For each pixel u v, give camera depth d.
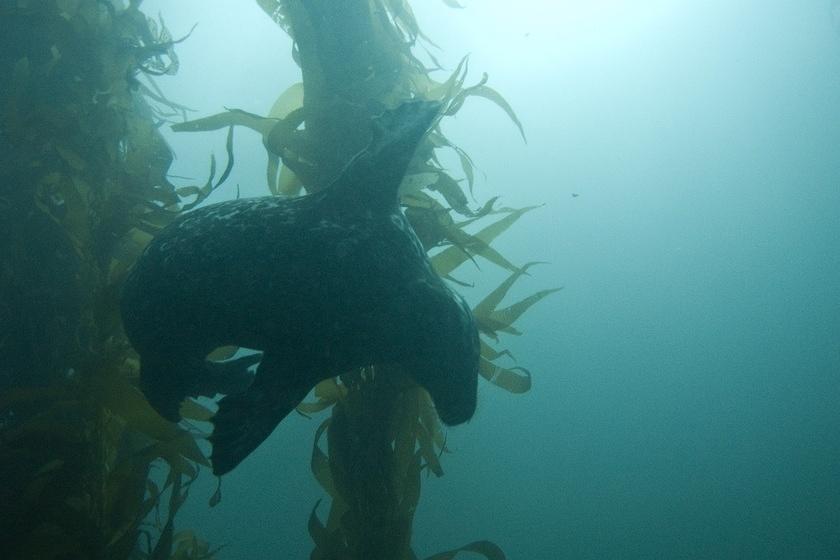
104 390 2.51
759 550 23.06
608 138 34.03
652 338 39.56
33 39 3.22
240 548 16.30
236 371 2.53
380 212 2.20
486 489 24.52
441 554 2.79
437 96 3.15
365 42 3.03
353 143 2.89
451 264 3.00
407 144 2.24
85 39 3.06
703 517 25.86
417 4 18.03
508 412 30.62
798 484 27.53
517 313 3.05
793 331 39.28
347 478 2.67
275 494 16.48
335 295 1.94
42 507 2.49
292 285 1.94
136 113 3.23
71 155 2.82
